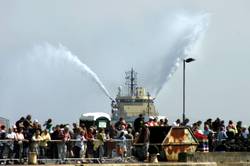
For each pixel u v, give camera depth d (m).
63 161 109.56
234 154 121.81
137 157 115.69
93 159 111.88
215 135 123.44
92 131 114.00
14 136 107.50
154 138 119.62
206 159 119.31
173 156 119.19
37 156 108.44
